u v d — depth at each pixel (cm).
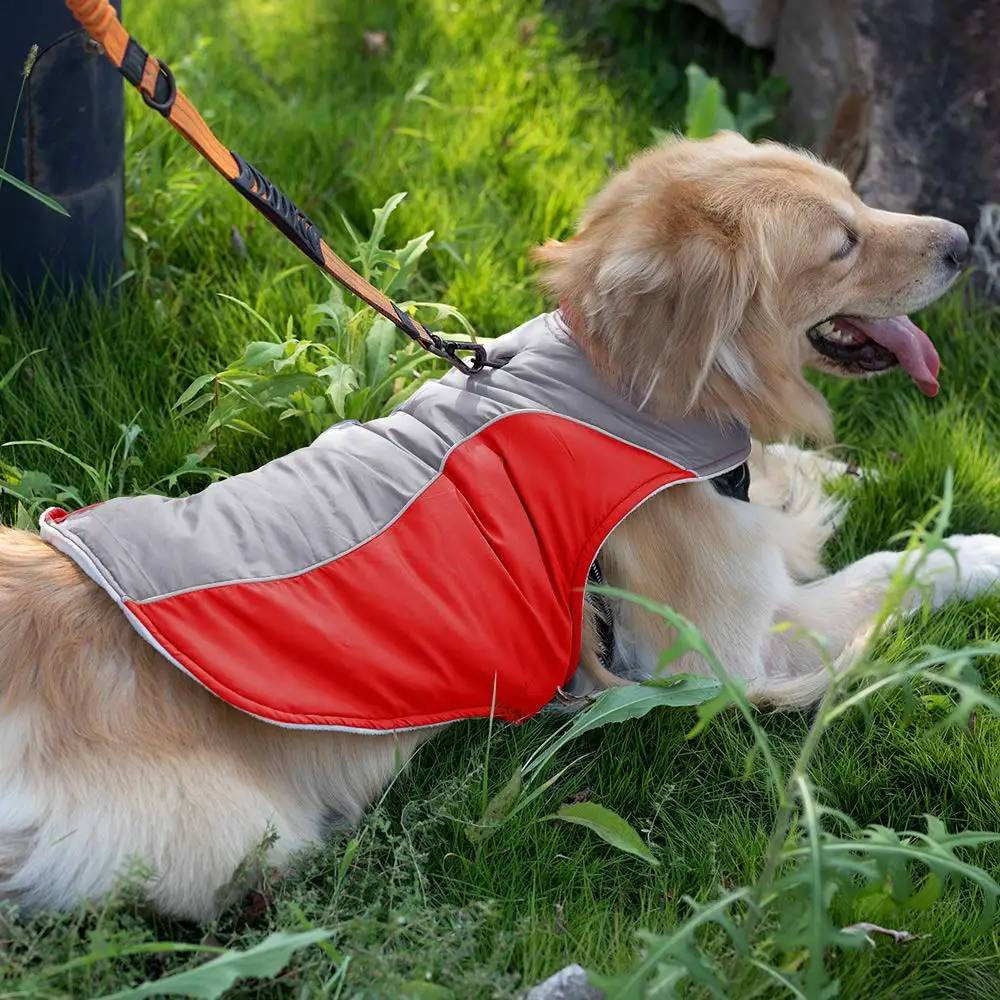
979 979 222
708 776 262
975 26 400
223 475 296
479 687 237
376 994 194
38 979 179
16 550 228
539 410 247
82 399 330
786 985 191
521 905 230
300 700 218
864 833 195
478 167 438
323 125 444
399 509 234
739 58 520
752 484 320
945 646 285
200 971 173
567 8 551
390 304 264
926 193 409
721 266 249
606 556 258
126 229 374
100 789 206
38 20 304
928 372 297
